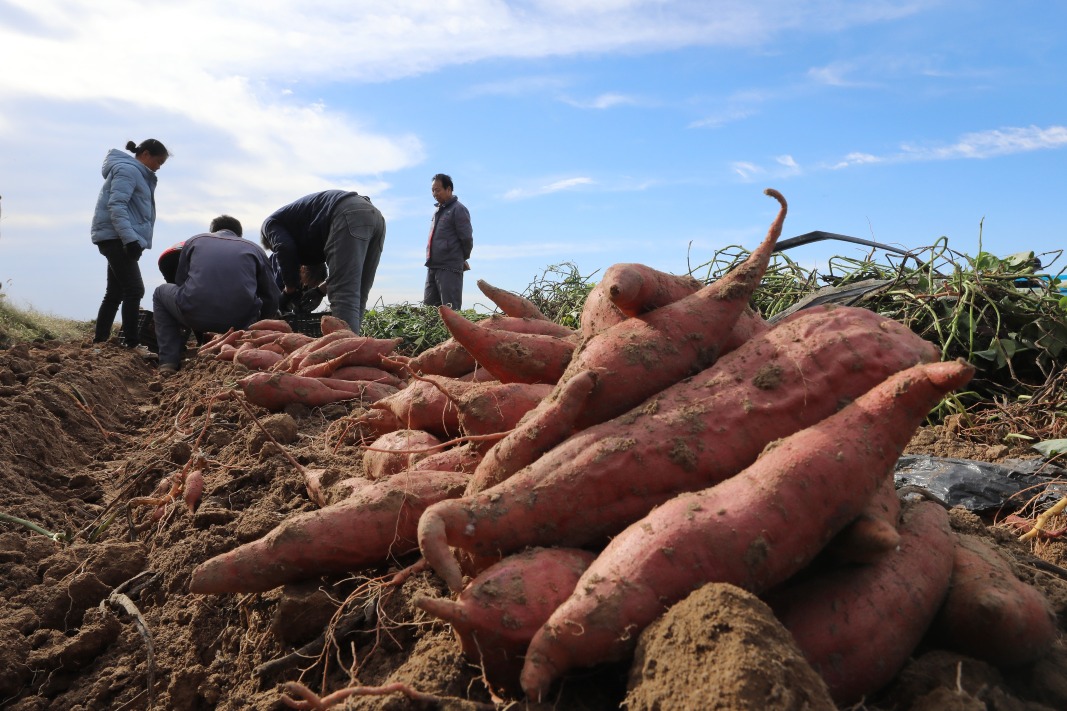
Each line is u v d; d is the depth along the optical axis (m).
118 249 10.80
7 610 3.51
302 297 11.45
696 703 1.73
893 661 2.08
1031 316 6.13
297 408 5.95
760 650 1.76
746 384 2.51
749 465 2.40
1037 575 2.65
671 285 3.00
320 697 2.47
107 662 3.19
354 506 2.89
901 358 2.50
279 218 10.73
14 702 3.07
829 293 6.67
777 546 2.06
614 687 2.16
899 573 2.19
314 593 2.83
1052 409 5.27
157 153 10.95
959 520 2.92
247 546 2.87
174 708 2.87
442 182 12.94
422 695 2.14
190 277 9.82
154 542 4.13
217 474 4.70
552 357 3.32
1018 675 2.19
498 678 2.17
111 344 11.13
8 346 11.59
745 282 2.79
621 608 2.00
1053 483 3.63
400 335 12.18
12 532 4.34
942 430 5.13
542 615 2.11
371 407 4.53
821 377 2.47
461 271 13.23
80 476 5.67
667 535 2.07
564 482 2.36
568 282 10.98
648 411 2.50
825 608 2.12
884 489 2.55
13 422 5.87
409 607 2.70
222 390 6.83
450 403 4.02
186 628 3.21
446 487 2.94
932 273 6.73
